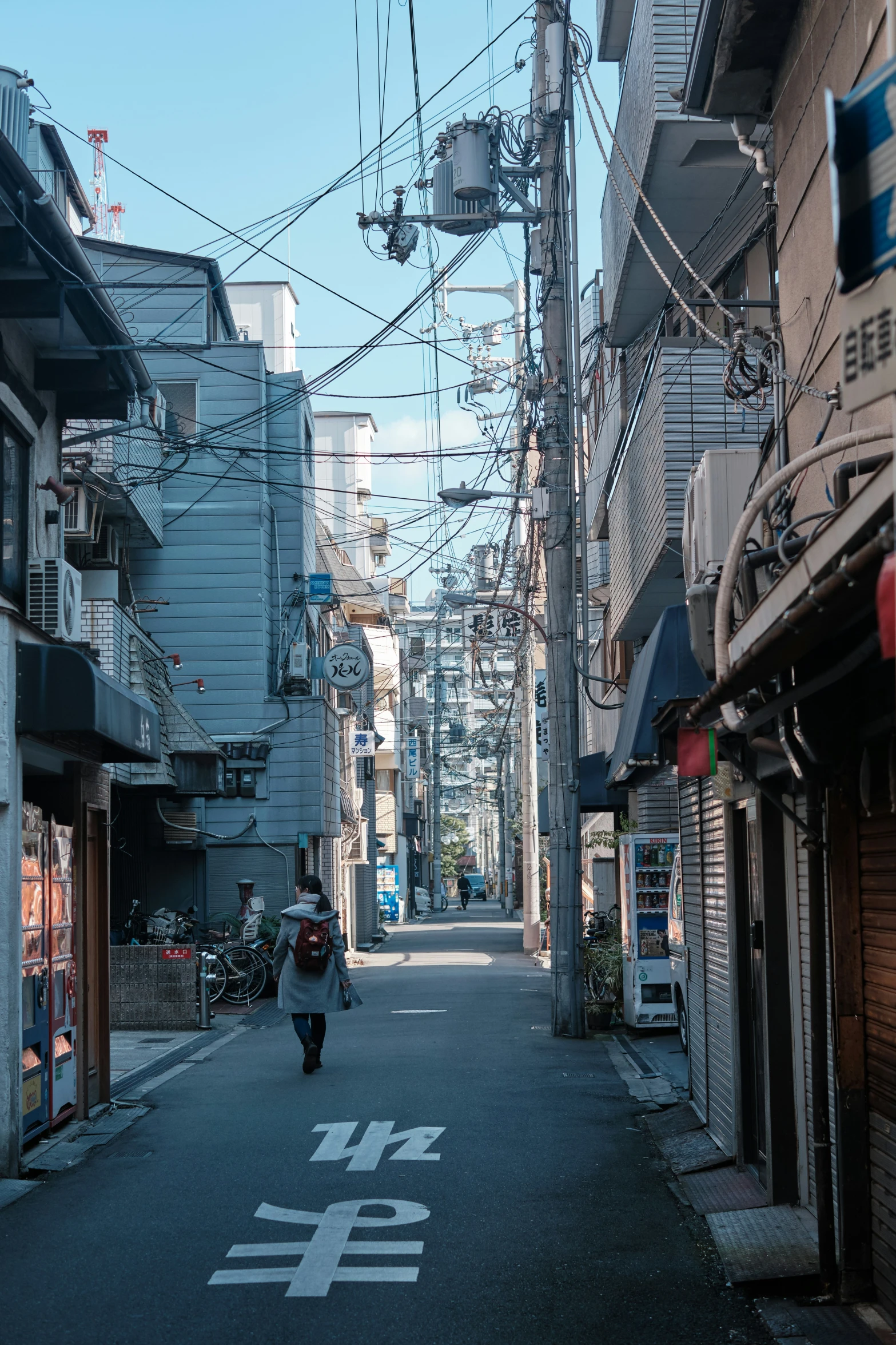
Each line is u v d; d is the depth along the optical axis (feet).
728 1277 19.74
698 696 30.04
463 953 109.19
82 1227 23.52
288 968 41.75
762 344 41.78
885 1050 18.22
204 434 69.21
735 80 27.22
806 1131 22.70
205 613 85.35
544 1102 35.22
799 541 19.89
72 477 51.42
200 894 81.10
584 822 110.42
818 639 13.03
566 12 46.57
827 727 18.86
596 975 54.75
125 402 37.42
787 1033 23.71
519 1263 20.89
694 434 42.22
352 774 115.55
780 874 24.22
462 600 63.46
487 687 103.65
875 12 19.30
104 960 36.83
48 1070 31.07
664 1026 50.65
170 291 86.12
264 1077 40.98
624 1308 18.76
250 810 84.12
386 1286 19.79
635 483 49.98
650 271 51.47
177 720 70.18
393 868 176.65
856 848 19.49
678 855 45.96
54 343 34.32
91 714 28.22
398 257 49.55
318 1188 25.86
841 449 14.99
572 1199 24.93
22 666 28.32
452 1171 27.22
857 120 9.39
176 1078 41.68
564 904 51.34
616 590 59.06
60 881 32.55
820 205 23.18
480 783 344.28
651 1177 26.84
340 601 94.07
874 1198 18.71
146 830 78.69
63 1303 19.19
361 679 85.51
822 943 19.21
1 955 27.78
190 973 56.54
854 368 9.52
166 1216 24.03
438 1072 40.88
